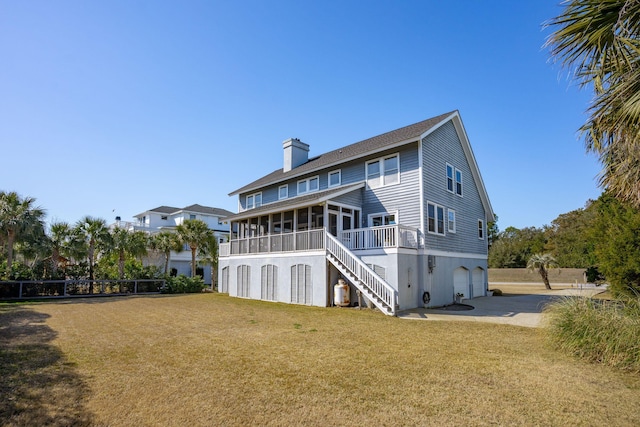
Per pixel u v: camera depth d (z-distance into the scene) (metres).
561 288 27.77
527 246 46.50
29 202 19.47
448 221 17.22
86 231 21.59
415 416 3.89
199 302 16.56
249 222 20.75
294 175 20.89
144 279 22.80
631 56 4.38
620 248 11.68
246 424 3.69
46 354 6.55
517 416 3.90
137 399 4.35
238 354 6.56
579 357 6.23
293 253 16.36
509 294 21.69
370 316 11.61
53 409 4.05
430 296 14.79
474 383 4.95
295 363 5.95
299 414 3.94
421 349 6.97
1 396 4.43
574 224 43.59
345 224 17.20
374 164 17.12
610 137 5.21
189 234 26.66
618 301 7.54
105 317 11.52
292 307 14.26
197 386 4.82
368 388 4.75
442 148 17.34
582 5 4.32
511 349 6.98
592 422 3.75
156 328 9.39
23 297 18.41
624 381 5.04
